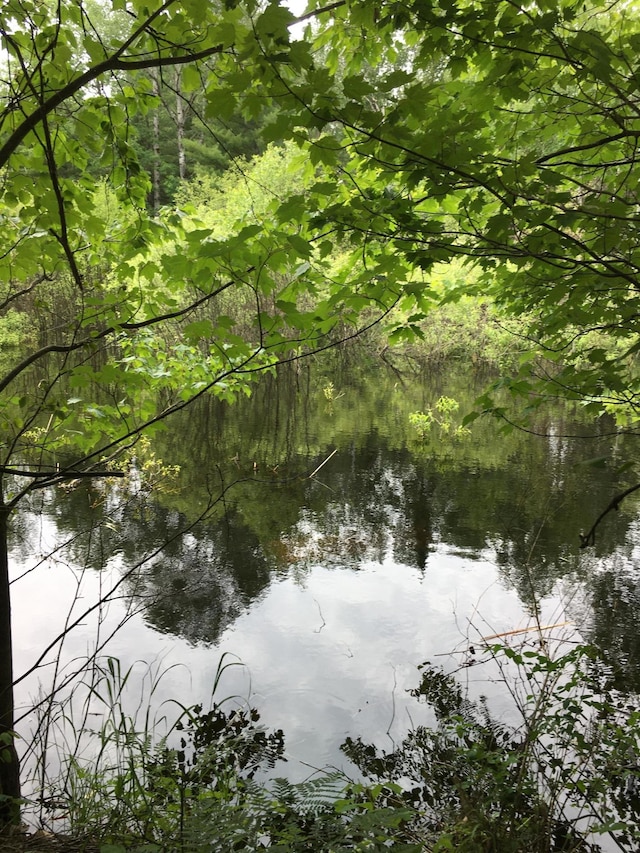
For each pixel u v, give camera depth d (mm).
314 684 4223
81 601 5418
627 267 2314
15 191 2578
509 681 4195
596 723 3359
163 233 3074
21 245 2711
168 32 2057
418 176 1889
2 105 2406
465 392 18156
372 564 6250
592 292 2396
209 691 4145
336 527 7320
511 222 1908
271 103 1613
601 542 6738
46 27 2092
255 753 3496
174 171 26375
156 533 7066
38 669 4336
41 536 6844
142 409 3283
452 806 2939
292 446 11336
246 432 12570
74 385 2639
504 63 1957
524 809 2762
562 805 2834
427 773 3279
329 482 9102
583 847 2676
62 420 2717
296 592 5648
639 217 1901
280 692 4137
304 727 3748
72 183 2713
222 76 1983
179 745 3574
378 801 3021
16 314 16516
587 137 2428
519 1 1687
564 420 13672
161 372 3656
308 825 2566
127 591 5637
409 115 1820
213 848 1995
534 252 1983
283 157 14547
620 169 2682
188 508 7926
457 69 2010
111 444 2477
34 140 2471
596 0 2318
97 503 7891
